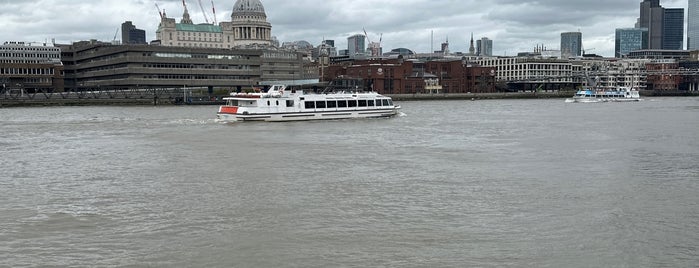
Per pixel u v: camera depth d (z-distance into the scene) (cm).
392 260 3039
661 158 6412
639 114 14950
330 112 12031
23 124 11062
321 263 2998
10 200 4294
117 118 13025
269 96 11419
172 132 9231
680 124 11269
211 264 2983
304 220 3741
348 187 4728
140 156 6475
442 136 8788
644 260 3034
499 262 3009
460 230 3534
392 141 8038
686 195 4462
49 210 3994
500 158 6384
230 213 3903
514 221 3725
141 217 3812
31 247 3219
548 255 3106
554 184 4881
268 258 3067
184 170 5538
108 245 3259
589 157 6488
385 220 3747
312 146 7400
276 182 4934
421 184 4862
